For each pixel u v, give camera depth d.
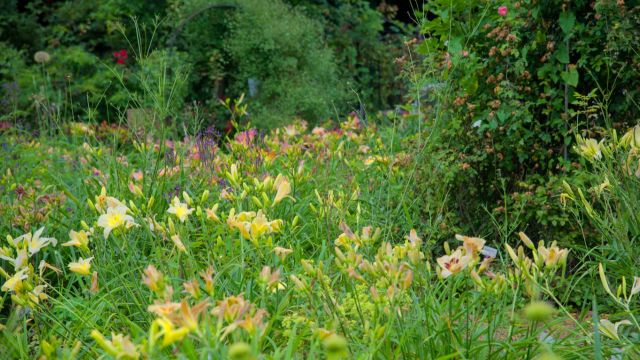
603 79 4.48
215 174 5.14
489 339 2.72
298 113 10.73
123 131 6.80
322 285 2.77
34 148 6.61
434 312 3.02
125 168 5.46
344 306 2.87
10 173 5.55
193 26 11.97
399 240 4.57
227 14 11.52
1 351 2.85
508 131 4.43
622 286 2.78
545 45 4.52
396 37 14.11
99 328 3.12
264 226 2.85
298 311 3.18
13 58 12.39
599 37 4.36
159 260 3.18
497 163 4.61
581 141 3.70
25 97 10.53
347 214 4.45
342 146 5.70
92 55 12.68
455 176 4.69
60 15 14.41
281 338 3.18
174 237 2.89
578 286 4.13
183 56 11.23
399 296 2.54
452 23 4.79
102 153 5.71
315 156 5.88
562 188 4.29
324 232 4.24
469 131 4.72
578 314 3.96
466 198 4.74
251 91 11.39
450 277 2.99
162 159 5.59
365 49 13.41
